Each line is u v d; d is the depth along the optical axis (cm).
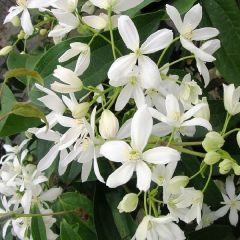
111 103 24
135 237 24
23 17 33
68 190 34
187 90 24
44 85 28
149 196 24
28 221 31
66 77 24
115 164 31
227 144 30
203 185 29
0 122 28
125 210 23
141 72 23
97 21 25
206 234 30
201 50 24
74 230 27
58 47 28
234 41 29
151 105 25
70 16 26
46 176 32
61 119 24
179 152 23
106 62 27
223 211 32
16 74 21
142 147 22
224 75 29
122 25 23
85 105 24
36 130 28
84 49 25
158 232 23
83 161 23
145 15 28
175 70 30
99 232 30
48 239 30
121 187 31
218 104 29
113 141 22
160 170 23
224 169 22
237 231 34
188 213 24
